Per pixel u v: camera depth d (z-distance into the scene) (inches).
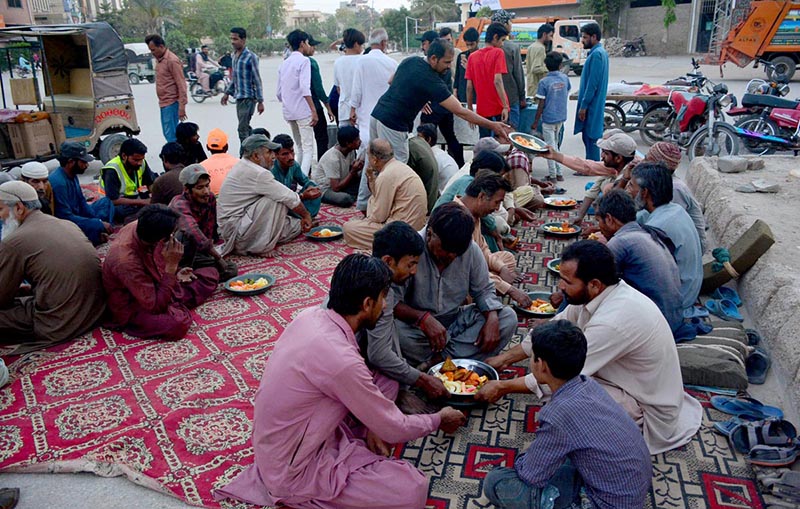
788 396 126.3
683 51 1315.2
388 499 94.3
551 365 85.4
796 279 151.2
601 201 139.6
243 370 140.9
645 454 84.5
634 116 428.1
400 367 114.6
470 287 138.3
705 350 134.7
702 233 177.2
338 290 92.4
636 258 128.4
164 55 348.2
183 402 127.6
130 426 120.8
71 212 215.0
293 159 243.1
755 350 138.8
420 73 221.3
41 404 128.4
